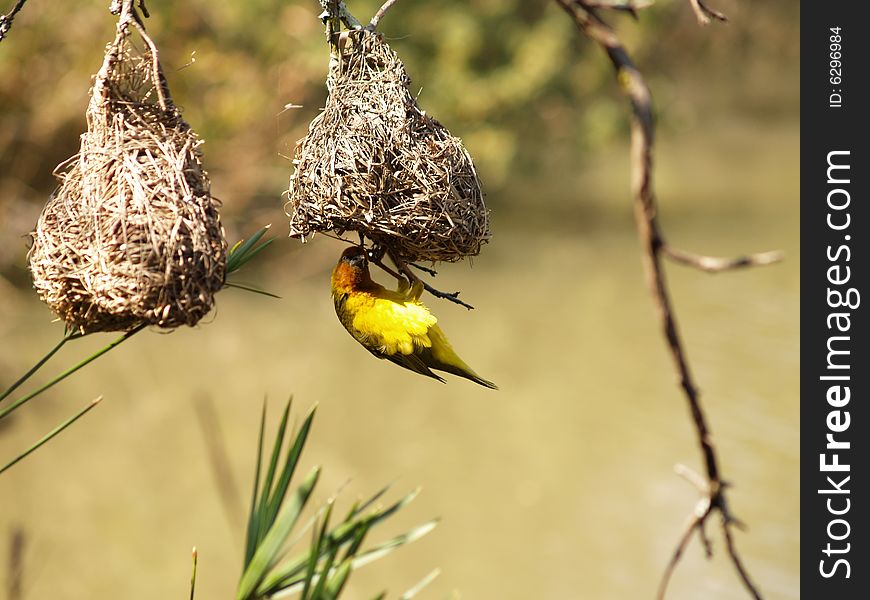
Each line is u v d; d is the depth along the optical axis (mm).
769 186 30516
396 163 5602
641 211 3541
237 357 18062
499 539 12820
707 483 4055
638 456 14828
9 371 16625
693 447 14930
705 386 16672
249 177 20547
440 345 6059
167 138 5133
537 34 25594
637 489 13984
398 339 5996
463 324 19938
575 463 14578
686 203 28250
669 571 4090
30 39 19172
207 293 4918
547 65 25109
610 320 20266
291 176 5871
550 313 20578
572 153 29484
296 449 6141
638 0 3789
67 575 11602
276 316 20016
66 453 14367
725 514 4023
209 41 20906
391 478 14133
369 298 6066
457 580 12008
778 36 42531
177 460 14359
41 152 19359
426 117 5742
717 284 21984
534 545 12609
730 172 32031
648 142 3523
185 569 12102
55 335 18141
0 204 18969
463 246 5719
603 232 26250
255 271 21547
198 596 11695
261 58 21578
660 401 16516
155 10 20281
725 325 19531
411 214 5594
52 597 11148
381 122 5648
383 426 15727
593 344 18969
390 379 17562
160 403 16000
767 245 24406
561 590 11758
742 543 12602
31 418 15289
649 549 12672
